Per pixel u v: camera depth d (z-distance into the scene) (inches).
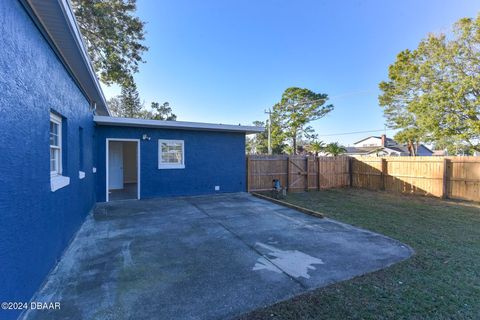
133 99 914.7
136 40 538.9
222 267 133.0
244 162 406.9
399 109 754.2
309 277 122.7
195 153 365.1
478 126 495.8
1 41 79.4
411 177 428.1
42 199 113.7
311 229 207.2
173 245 165.2
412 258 149.0
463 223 235.6
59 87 148.9
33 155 103.9
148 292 107.4
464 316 94.2
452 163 379.6
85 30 462.6
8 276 80.9
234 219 235.5
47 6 102.8
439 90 543.8
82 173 211.8
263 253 153.3
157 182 340.8
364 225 224.5
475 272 131.6
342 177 519.5
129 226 208.4
